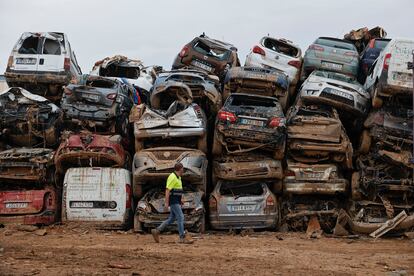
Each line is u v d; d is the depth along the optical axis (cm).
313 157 1933
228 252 1392
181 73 2070
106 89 1988
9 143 2050
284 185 1891
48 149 1961
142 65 2517
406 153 1905
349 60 2308
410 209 1869
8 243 1495
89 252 1338
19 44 2289
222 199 1848
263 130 1833
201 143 1914
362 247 1566
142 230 1803
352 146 2048
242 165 1880
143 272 1076
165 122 1872
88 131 2003
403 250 1520
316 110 1944
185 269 1127
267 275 1093
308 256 1370
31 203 1859
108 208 1842
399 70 1902
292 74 2283
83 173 1861
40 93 2306
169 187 1554
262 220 1841
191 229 1817
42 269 1072
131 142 2102
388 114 1936
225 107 1880
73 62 2362
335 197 1978
